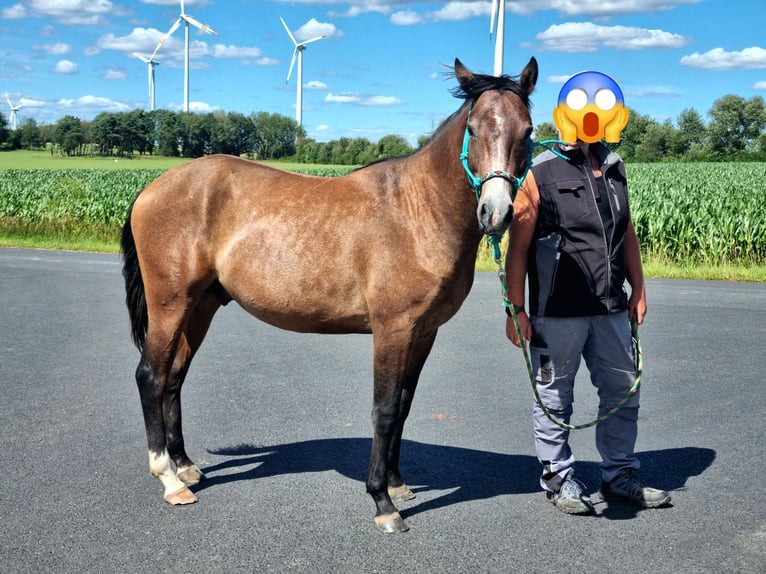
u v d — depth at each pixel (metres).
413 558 3.14
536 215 3.51
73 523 3.45
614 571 3.02
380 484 3.46
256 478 4.06
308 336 7.94
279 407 5.33
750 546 3.22
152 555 3.15
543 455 3.69
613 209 3.49
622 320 3.61
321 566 3.07
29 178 29.92
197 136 92.38
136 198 4.19
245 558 3.13
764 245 14.01
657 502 3.61
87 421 4.93
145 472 4.10
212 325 8.51
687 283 11.99
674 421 4.93
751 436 4.63
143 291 4.30
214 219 3.95
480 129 3.10
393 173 3.61
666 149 92.06
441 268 3.38
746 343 7.30
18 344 7.29
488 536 3.36
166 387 4.05
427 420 5.02
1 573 2.97
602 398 3.73
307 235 3.66
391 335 3.46
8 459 4.23
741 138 92.69
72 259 15.43
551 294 3.54
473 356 6.87
